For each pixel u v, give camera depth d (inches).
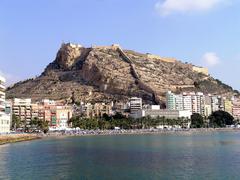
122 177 3553.2
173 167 4124.0
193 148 6550.2
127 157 5147.6
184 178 3481.8
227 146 6953.7
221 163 4409.5
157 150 6225.4
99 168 4114.2
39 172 3887.8
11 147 7126.0
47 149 6624.0
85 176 3634.4
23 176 3659.0
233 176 3560.5
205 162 4507.9
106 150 6333.7
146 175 3639.3
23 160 4896.7
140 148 6692.9
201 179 3432.6
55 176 3651.6
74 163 4554.6
